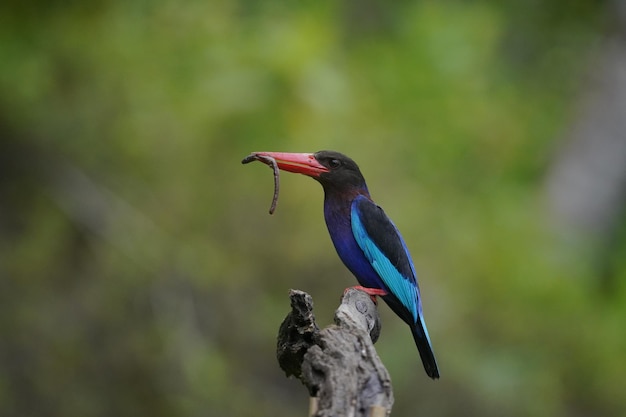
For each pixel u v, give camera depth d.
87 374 14.06
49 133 15.00
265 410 14.10
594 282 18.67
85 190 14.88
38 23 14.62
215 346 14.29
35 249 14.49
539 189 20.55
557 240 18.31
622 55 20.75
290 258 14.60
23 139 14.85
